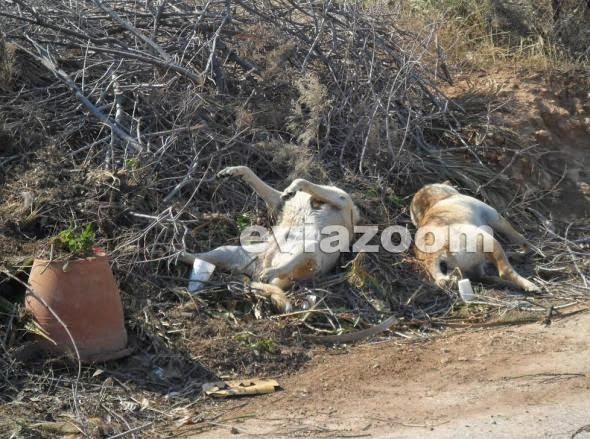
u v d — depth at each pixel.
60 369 2.71
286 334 3.02
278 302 3.12
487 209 3.79
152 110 3.80
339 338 3.02
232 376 2.77
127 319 2.96
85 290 2.72
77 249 2.78
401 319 3.20
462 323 3.20
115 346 2.77
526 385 2.67
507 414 2.47
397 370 2.80
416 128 4.27
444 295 3.39
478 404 2.55
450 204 3.72
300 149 3.73
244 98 4.05
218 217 3.49
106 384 2.66
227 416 2.51
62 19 4.23
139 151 3.51
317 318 3.13
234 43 4.22
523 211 4.18
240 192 3.67
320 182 3.78
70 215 3.25
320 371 2.81
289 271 3.26
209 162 3.66
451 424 2.42
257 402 2.60
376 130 3.96
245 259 3.33
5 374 2.65
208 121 3.82
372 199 3.81
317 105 3.84
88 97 3.82
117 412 2.53
